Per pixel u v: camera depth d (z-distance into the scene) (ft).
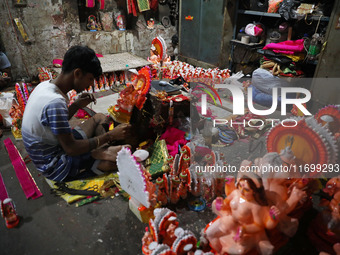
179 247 4.92
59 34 17.58
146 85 8.74
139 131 9.34
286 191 4.87
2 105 10.99
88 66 6.78
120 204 6.98
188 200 6.97
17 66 16.79
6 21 15.60
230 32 18.06
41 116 6.54
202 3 18.85
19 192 7.47
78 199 7.09
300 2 13.93
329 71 12.78
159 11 21.67
